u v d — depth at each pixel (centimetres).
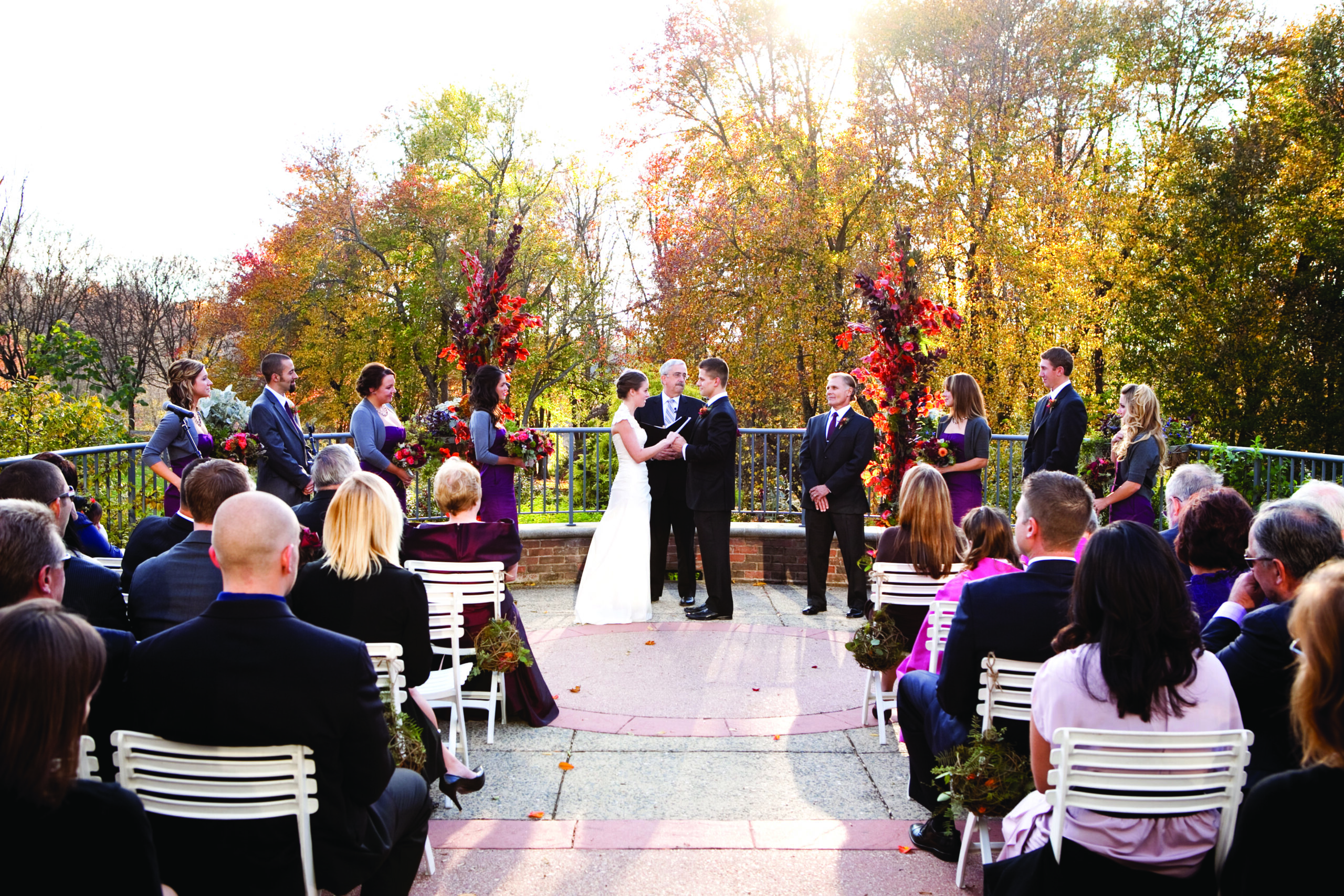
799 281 2386
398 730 304
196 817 227
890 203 2345
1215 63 2538
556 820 368
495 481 668
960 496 629
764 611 733
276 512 229
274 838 229
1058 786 223
